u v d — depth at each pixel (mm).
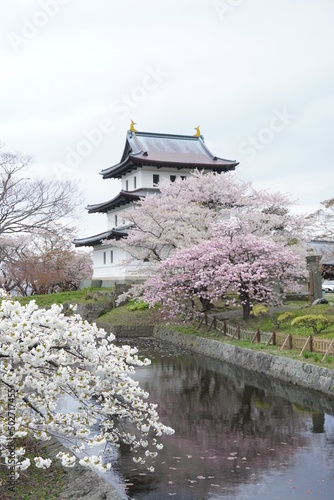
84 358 8453
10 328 7301
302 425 13266
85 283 52062
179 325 32750
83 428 8586
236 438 12375
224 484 9648
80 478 9570
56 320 7742
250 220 30328
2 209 36219
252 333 23812
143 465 10758
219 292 25781
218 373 20984
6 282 49406
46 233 37531
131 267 44219
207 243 27219
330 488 9344
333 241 39375
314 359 17828
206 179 35594
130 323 35938
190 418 14211
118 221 51062
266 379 19344
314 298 29500
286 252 26109
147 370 21969
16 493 8812
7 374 7500
